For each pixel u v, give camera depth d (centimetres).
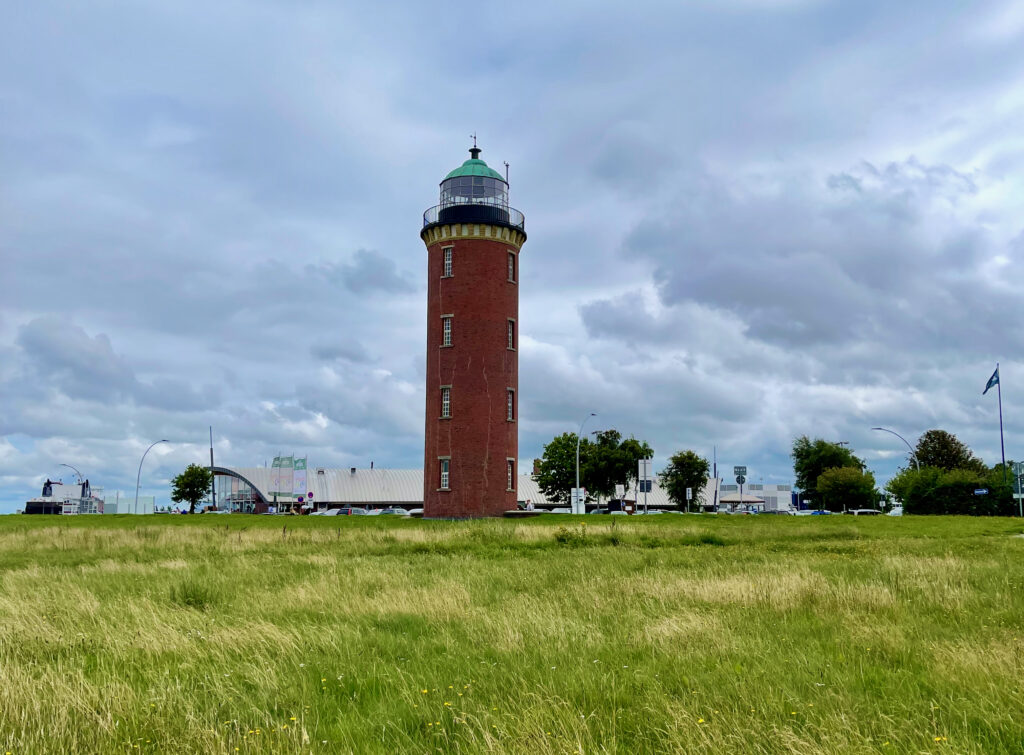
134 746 712
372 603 1530
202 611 1555
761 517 5403
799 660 991
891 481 8625
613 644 1120
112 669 1016
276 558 2850
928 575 1902
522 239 6284
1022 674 874
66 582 1944
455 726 779
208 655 1102
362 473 11606
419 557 2969
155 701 839
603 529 3922
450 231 6053
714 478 12694
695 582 1741
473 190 6131
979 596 1555
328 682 953
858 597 1490
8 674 923
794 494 12912
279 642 1138
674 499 11369
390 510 8738
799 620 1298
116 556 3059
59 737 723
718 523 4756
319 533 4006
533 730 712
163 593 1723
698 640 1127
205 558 2873
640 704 812
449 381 5966
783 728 712
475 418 5888
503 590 1808
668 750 682
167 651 1127
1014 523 4638
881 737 711
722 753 664
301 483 10150
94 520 5916
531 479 11794
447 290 6050
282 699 876
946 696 827
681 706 777
